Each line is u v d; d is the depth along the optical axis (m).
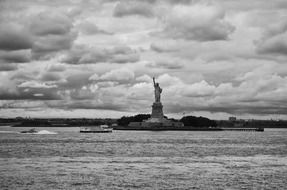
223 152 151.38
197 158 125.69
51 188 73.94
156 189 73.81
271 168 101.06
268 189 74.38
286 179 84.31
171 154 140.38
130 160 117.56
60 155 132.88
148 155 135.62
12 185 76.12
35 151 148.38
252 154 143.25
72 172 91.31
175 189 73.88
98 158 123.12
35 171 92.25
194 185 77.50
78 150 154.75
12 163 107.19
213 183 79.50
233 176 87.62
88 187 74.94
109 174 88.94
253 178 85.31
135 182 79.81
